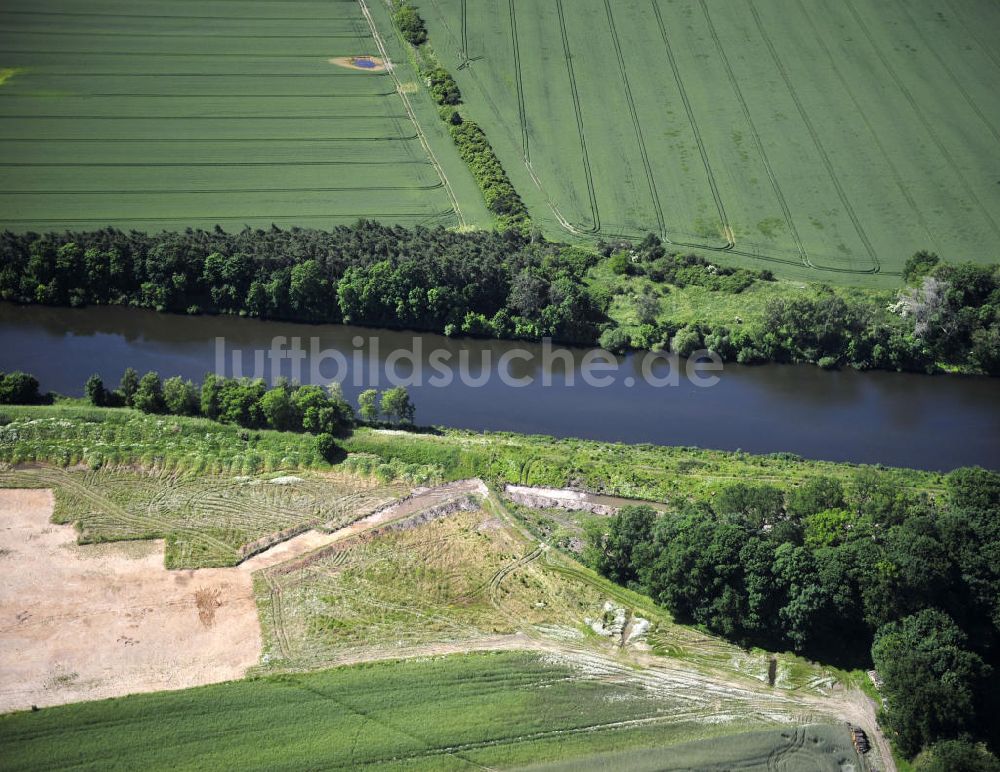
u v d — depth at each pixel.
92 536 126.38
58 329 171.75
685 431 150.88
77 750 99.88
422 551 126.44
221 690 106.69
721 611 114.44
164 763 98.88
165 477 136.62
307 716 104.12
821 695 109.19
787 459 143.50
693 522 118.62
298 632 114.50
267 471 138.25
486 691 107.81
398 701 106.12
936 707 100.69
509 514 132.62
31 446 139.50
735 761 101.88
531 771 99.81
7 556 122.81
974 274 166.50
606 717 105.75
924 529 115.25
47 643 111.69
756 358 167.38
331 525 129.75
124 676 108.25
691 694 108.94
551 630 116.12
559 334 170.50
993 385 163.12
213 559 123.81
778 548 114.94
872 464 143.75
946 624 108.62
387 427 146.88
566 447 144.75
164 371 161.25
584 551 126.75
